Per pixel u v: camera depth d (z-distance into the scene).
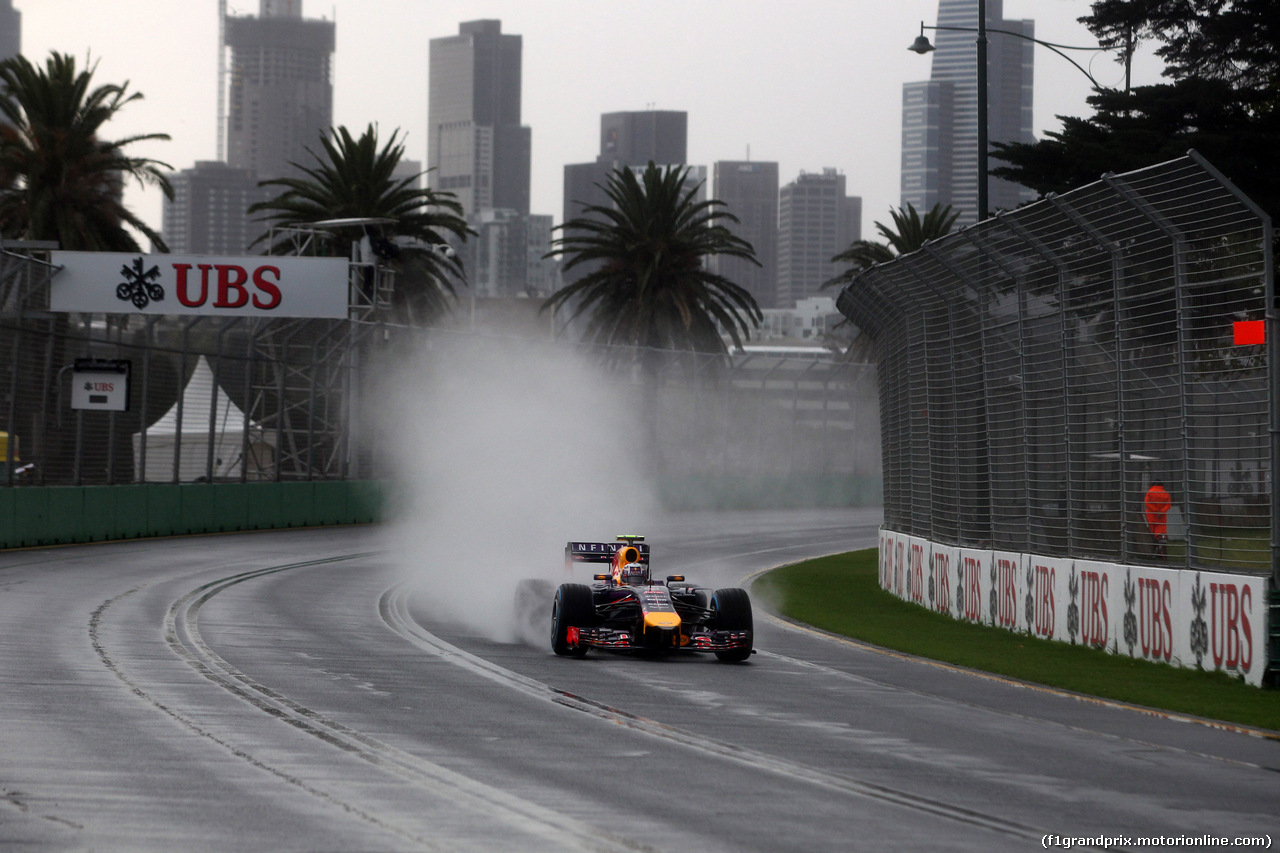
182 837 12.34
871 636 32.72
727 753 16.83
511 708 19.88
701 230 90.94
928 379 40.38
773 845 12.50
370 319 80.19
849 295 47.56
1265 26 59.84
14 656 23.94
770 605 41.12
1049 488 31.73
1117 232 27.92
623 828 12.99
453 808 13.63
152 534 60.34
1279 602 23.59
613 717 19.33
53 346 55.47
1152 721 20.41
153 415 63.78
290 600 36.59
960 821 13.60
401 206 86.81
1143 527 27.61
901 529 45.44
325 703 19.81
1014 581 33.38
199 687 20.98
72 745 16.27
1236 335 24.41
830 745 17.61
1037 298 31.97
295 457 72.56
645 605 26.20
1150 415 27.22
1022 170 63.41
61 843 12.06
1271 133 58.50
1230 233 24.59
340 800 13.88
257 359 68.50
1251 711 21.44
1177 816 14.08
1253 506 24.31
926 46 48.12
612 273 90.81
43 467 54.72
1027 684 24.45
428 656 25.95
